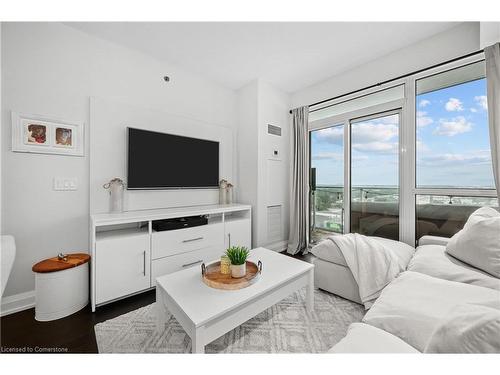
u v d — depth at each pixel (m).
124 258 1.96
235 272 1.48
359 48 2.49
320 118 3.39
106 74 2.31
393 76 2.56
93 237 1.82
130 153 2.37
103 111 2.27
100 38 2.27
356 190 3.04
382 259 1.81
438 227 2.35
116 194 2.26
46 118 1.97
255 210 3.23
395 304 1.12
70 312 1.75
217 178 3.20
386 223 2.77
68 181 2.08
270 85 3.37
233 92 3.49
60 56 2.05
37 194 1.94
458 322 0.68
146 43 2.38
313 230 3.58
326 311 1.80
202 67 2.88
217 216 3.15
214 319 1.17
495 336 0.59
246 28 2.17
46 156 1.98
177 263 2.32
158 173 2.60
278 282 1.46
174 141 2.75
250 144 3.31
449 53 2.18
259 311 1.39
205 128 3.12
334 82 3.12
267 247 3.36
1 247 1.31
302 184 3.44
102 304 1.90
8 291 1.82
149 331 1.55
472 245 1.51
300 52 2.56
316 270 2.15
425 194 2.40
